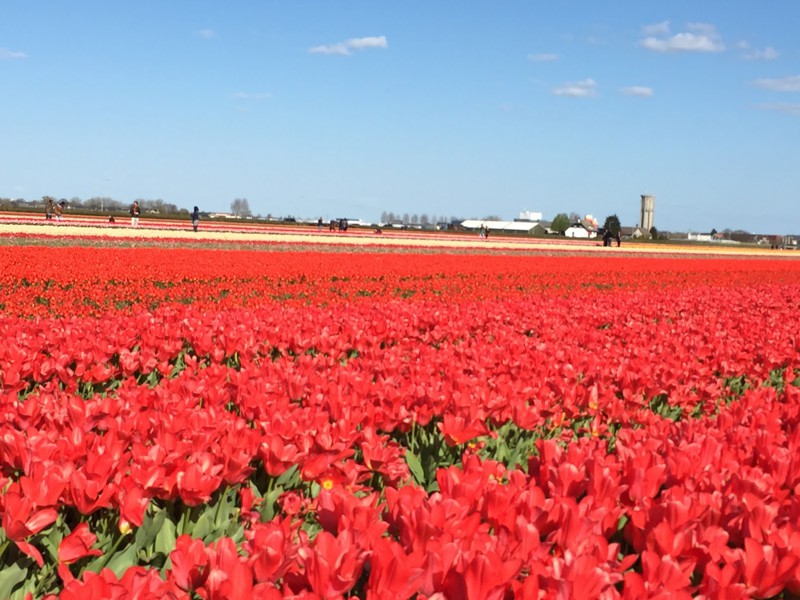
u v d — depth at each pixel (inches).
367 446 208.5
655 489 194.5
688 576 151.6
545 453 211.0
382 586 134.0
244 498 186.9
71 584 127.8
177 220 3801.7
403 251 2181.3
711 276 1878.7
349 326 507.5
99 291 831.7
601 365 399.2
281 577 141.7
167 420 227.0
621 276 1710.1
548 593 133.7
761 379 443.2
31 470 176.7
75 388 319.9
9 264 1066.1
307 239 2367.1
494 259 1868.8
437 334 527.2
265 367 338.6
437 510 155.6
